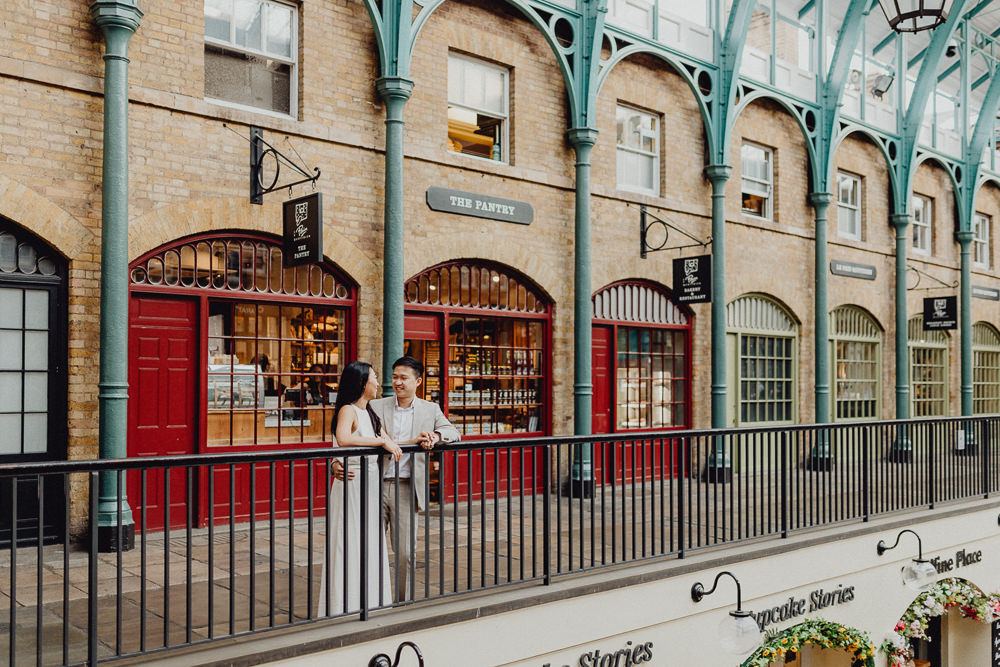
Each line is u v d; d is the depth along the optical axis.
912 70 17.52
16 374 7.02
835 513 8.09
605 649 5.75
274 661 4.15
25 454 7.05
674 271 11.55
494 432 10.20
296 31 8.61
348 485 4.80
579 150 10.51
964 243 17.64
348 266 8.74
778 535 7.35
